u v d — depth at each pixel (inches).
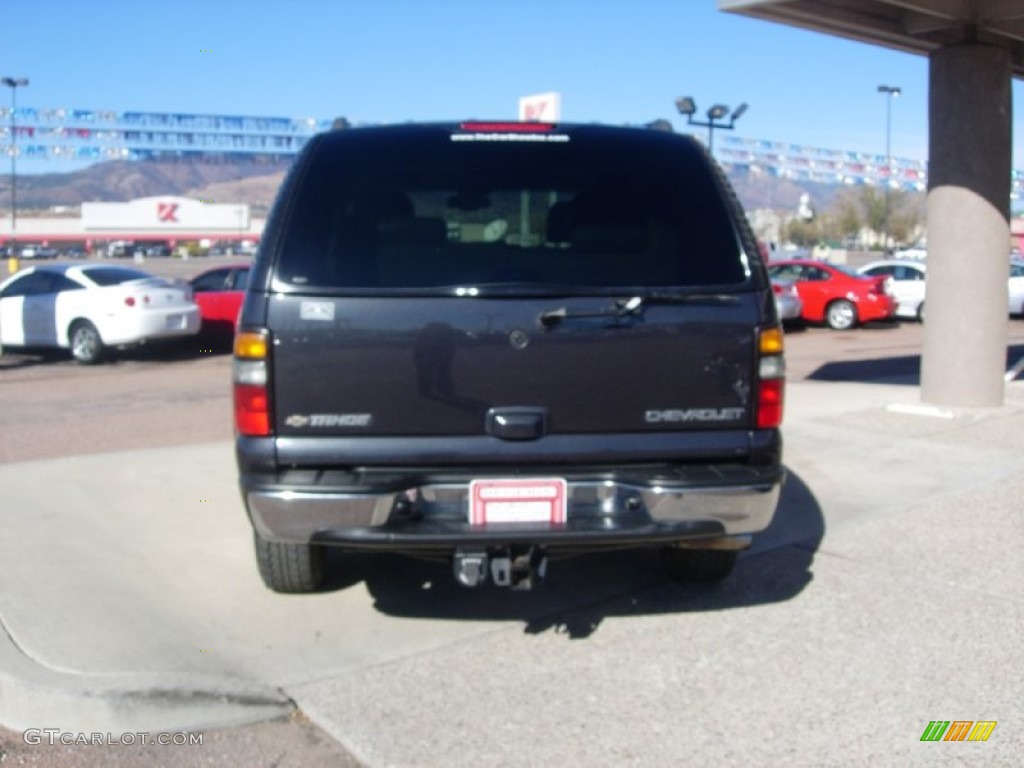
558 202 174.2
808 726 156.2
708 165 179.8
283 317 162.6
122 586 208.7
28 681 161.2
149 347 698.2
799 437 348.8
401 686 168.9
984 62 363.9
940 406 385.4
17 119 1115.9
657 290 165.8
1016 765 145.3
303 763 147.8
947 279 380.5
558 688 168.4
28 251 2578.7
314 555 197.5
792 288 816.3
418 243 169.6
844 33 373.1
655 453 166.2
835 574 220.2
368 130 181.0
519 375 164.1
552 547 169.8
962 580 216.1
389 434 164.2
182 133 1145.4
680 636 188.7
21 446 363.3
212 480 295.1
